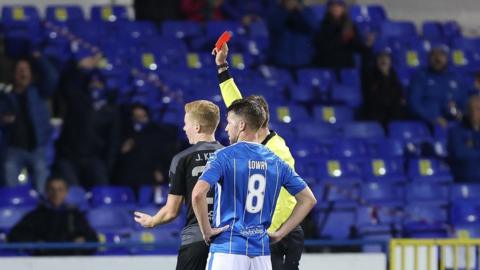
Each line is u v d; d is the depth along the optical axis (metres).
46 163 49.53
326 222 48.50
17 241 42.72
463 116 54.06
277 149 27.12
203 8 61.34
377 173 52.19
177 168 26.44
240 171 24.52
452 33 65.00
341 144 53.16
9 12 58.59
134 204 47.38
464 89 57.88
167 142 49.56
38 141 49.19
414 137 54.97
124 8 60.78
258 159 24.72
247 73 57.28
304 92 56.66
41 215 43.16
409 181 52.41
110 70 55.28
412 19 67.62
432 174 52.75
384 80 56.06
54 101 51.00
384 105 55.91
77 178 48.31
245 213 24.56
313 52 58.88
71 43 56.47
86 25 58.12
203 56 57.84
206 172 24.23
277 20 58.97
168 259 41.12
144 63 56.41
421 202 50.94
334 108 55.97
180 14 61.28
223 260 24.36
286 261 27.89
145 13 60.69
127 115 49.66
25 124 49.09
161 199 48.06
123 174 48.97
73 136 48.69
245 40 59.41
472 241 41.09
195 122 26.69
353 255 41.84
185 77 56.16
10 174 48.44
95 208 46.78
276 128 53.62
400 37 62.59
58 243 40.53
